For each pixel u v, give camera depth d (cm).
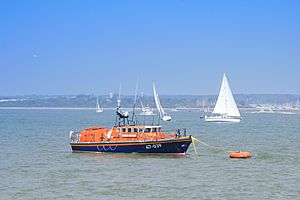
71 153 9000
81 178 6362
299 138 13512
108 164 7512
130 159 8012
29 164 7638
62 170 7000
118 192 5550
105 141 8606
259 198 5272
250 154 8519
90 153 8819
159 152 8300
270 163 7775
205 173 6750
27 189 5691
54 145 10888
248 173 6769
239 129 18825
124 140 8475
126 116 8831
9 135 14362
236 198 5272
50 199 5228
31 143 11462
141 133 8419
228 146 10800
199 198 5272
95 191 5591
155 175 6575
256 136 14450
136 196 5359
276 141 12375
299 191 5600
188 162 7762
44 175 6600
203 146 10669
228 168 7200
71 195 5403
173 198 5278
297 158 8444
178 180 6234
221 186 5866
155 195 5403
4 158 8419
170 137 8419
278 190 5653
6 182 6097
